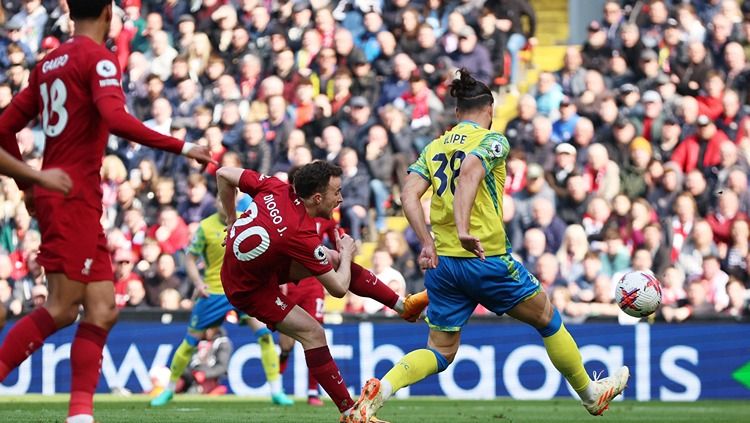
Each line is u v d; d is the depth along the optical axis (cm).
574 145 3550
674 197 3444
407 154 3578
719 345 3114
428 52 3822
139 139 1288
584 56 3719
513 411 2617
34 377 3086
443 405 2836
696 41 3675
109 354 3138
